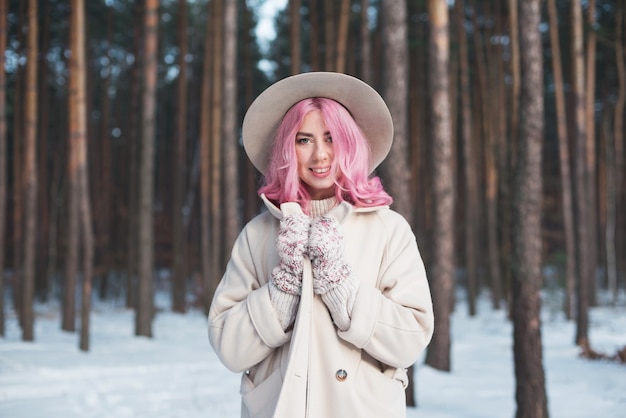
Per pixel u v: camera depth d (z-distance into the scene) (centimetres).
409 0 1822
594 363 1020
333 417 158
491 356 1146
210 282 1712
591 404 702
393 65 714
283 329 161
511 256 569
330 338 161
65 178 2227
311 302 157
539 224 564
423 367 987
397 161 705
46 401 640
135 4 1955
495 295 1989
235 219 1390
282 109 182
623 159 2638
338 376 159
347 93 178
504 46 2177
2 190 1159
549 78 2459
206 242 1788
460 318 1803
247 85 2230
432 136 974
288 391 155
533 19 585
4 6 1152
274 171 180
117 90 2577
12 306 1797
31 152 1137
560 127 1675
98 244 2189
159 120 2844
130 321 1566
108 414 596
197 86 2595
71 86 1070
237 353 164
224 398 685
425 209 2292
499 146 1919
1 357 885
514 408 702
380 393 163
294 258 157
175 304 1895
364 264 170
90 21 2156
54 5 1998
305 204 176
